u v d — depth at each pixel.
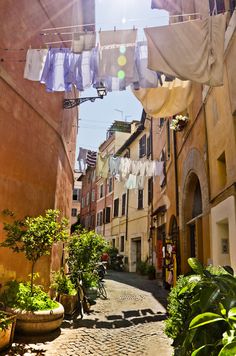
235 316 2.44
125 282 15.85
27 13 7.55
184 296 4.11
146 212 20.81
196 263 3.46
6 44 6.64
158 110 7.45
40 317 5.78
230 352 2.00
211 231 7.74
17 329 5.77
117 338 6.07
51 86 5.81
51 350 5.22
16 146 7.00
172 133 13.61
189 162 10.39
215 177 7.57
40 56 5.93
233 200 6.00
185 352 2.97
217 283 2.93
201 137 8.91
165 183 15.45
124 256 24.72
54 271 8.84
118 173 14.69
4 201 6.49
